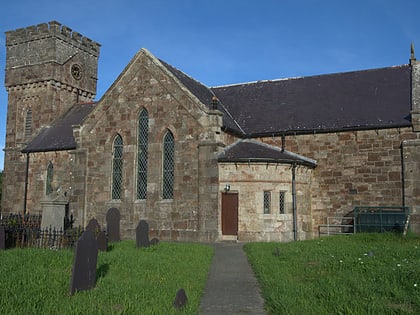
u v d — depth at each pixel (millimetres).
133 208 29047
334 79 34281
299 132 30141
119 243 22172
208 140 27031
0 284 10727
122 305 9664
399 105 29156
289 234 27031
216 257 19000
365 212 27484
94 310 9148
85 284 11133
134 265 14656
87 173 31266
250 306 10672
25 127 44031
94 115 31578
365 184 28453
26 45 44688
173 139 28594
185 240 26938
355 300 10023
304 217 28469
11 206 42219
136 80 30344
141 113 30188
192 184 27297
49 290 10648
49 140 39219
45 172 38094
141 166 29672
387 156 28031
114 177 30578
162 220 27922
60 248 17516
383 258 15680
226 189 26641
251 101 34875
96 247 11688
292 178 27703
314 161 29906
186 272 14188
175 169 27922
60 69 43781
